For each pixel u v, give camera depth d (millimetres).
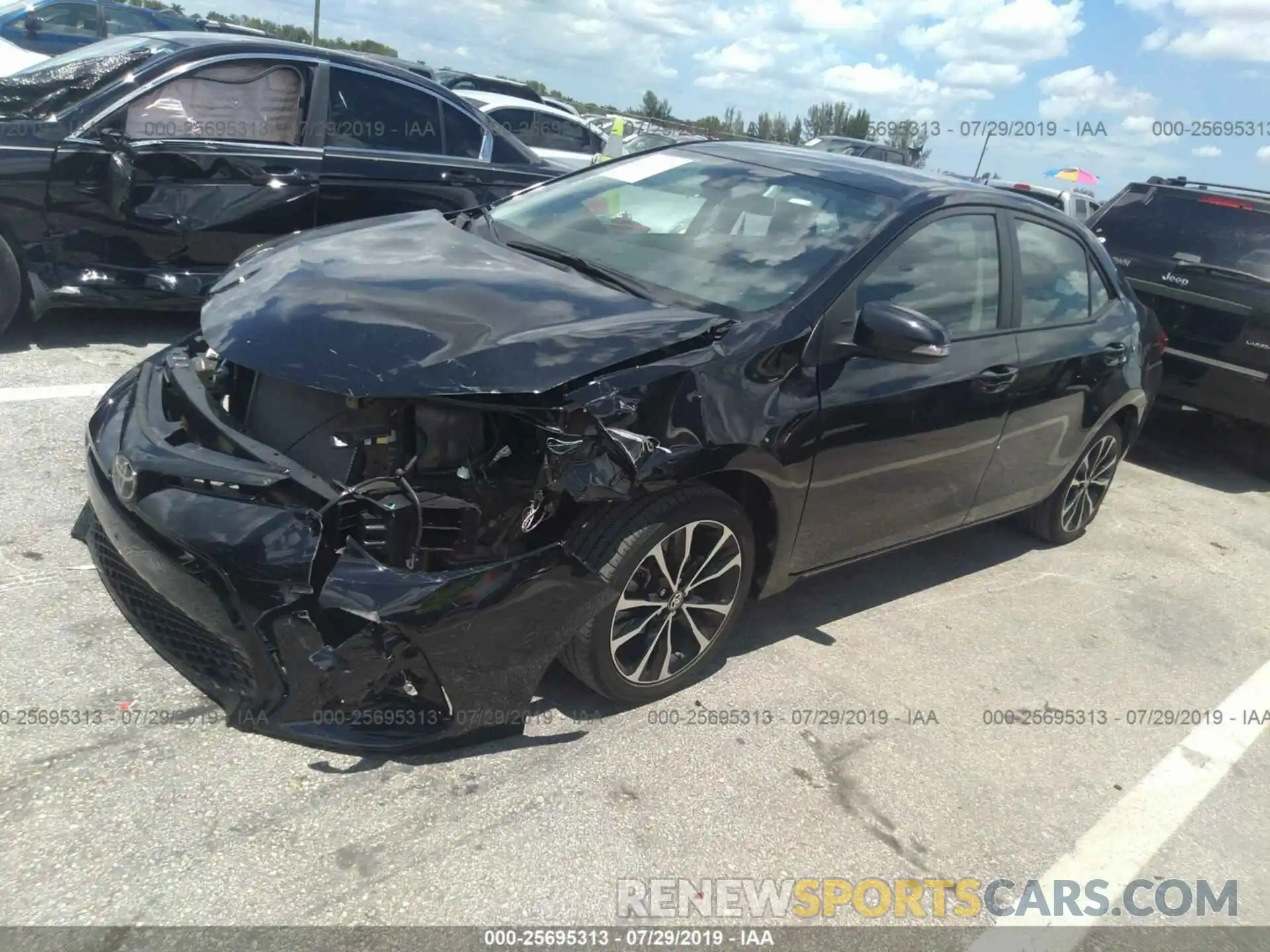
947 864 2887
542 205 4238
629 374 2807
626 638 3070
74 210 5137
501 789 2793
